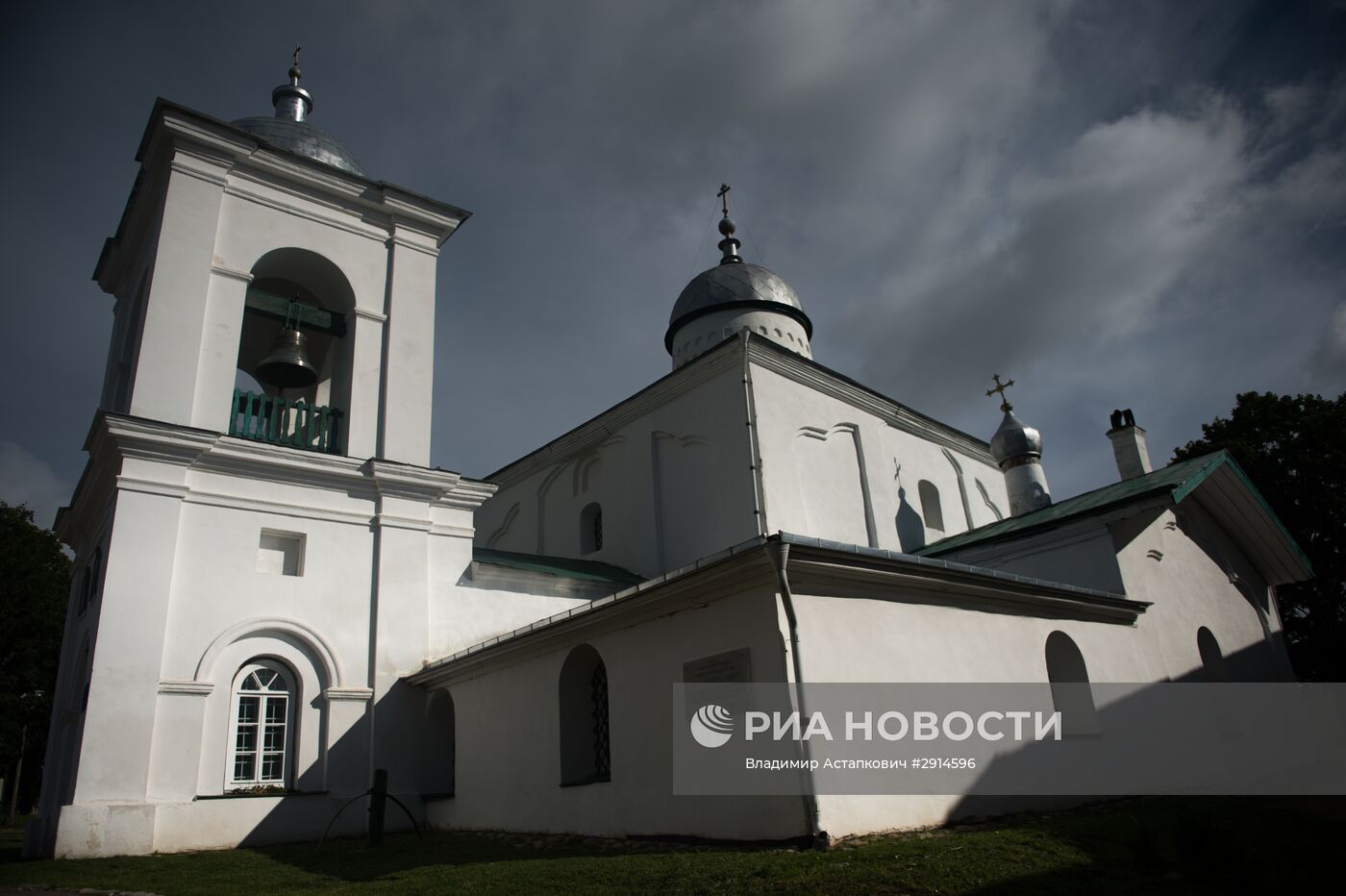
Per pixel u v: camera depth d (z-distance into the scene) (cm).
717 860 734
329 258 1647
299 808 1315
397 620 1490
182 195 1490
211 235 1505
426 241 1770
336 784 1362
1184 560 1702
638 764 970
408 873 875
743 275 2430
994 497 2594
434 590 1552
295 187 1638
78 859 1116
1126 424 2031
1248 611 1909
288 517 1452
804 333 2436
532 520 2328
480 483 1647
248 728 1339
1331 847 827
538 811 1123
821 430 1917
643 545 1920
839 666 871
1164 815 998
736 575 874
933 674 982
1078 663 1273
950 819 932
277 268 1686
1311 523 2620
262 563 1430
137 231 1641
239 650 1350
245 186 1581
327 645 1421
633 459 2017
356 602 1476
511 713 1224
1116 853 772
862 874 664
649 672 982
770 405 1800
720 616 905
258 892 823
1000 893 633
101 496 1441
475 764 1288
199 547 1354
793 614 836
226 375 1459
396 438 1594
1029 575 1628
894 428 2197
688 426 1884
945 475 2375
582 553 2127
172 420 1381
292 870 979
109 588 1250
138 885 902
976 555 1741
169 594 1301
